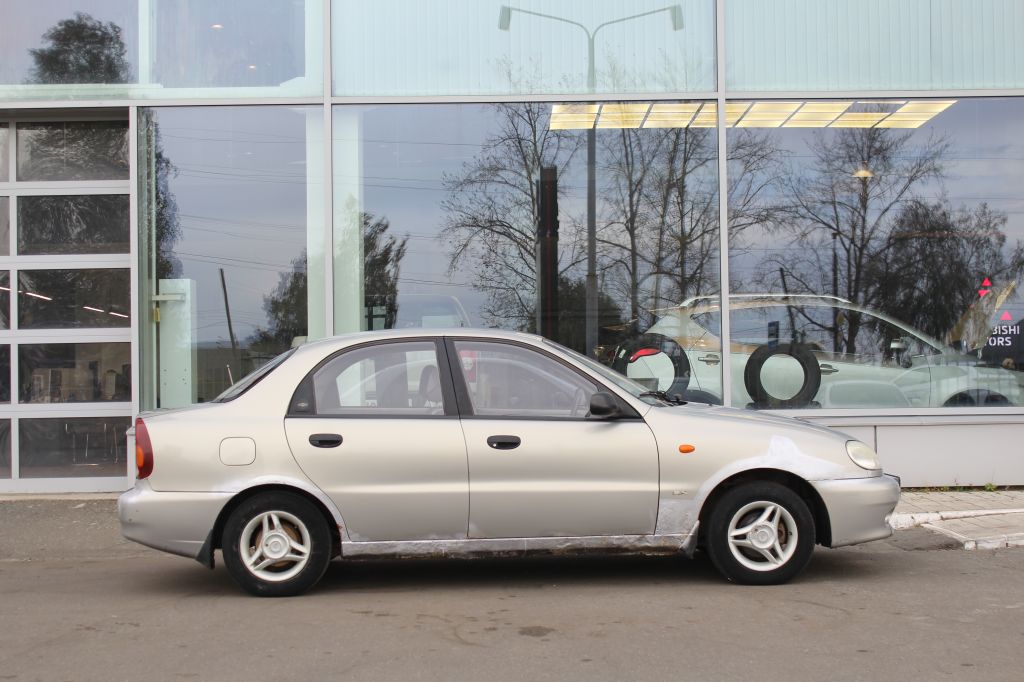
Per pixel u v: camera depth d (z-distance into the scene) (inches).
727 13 391.2
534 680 173.6
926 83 390.9
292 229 389.1
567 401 239.6
